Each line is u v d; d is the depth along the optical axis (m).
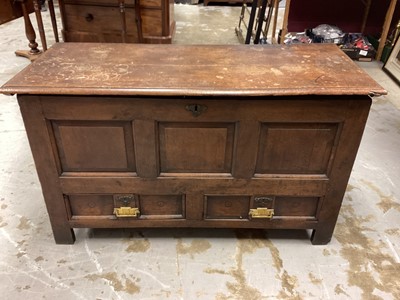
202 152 1.24
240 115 1.15
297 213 1.39
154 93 1.08
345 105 1.13
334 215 1.37
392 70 3.11
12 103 2.51
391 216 1.62
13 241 1.44
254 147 1.21
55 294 1.23
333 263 1.38
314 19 3.83
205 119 1.16
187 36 4.04
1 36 3.87
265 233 1.51
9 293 1.23
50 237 1.46
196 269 1.34
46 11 4.78
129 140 1.20
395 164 1.99
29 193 1.70
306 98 1.11
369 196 1.74
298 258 1.39
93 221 1.37
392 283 1.30
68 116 1.14
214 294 1.25
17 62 3.18
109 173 1.27
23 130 2.20
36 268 1.33
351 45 3.47
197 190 1.31
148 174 1.27
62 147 1.21
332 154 1.23
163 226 1.41
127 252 1.41
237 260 1.38
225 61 1.32
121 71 1.21
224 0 5.32
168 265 1.35
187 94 1.08
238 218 1.40
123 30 3.04
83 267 1.34
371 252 1.43
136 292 1.25
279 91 1.08
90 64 1.26
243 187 1.30
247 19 4.41
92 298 1.22
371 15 3.78
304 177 1.28
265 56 1.38
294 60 1.34
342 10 3.77
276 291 1.26
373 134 2.27
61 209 1.33
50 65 1.24
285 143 1.21
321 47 1.49
